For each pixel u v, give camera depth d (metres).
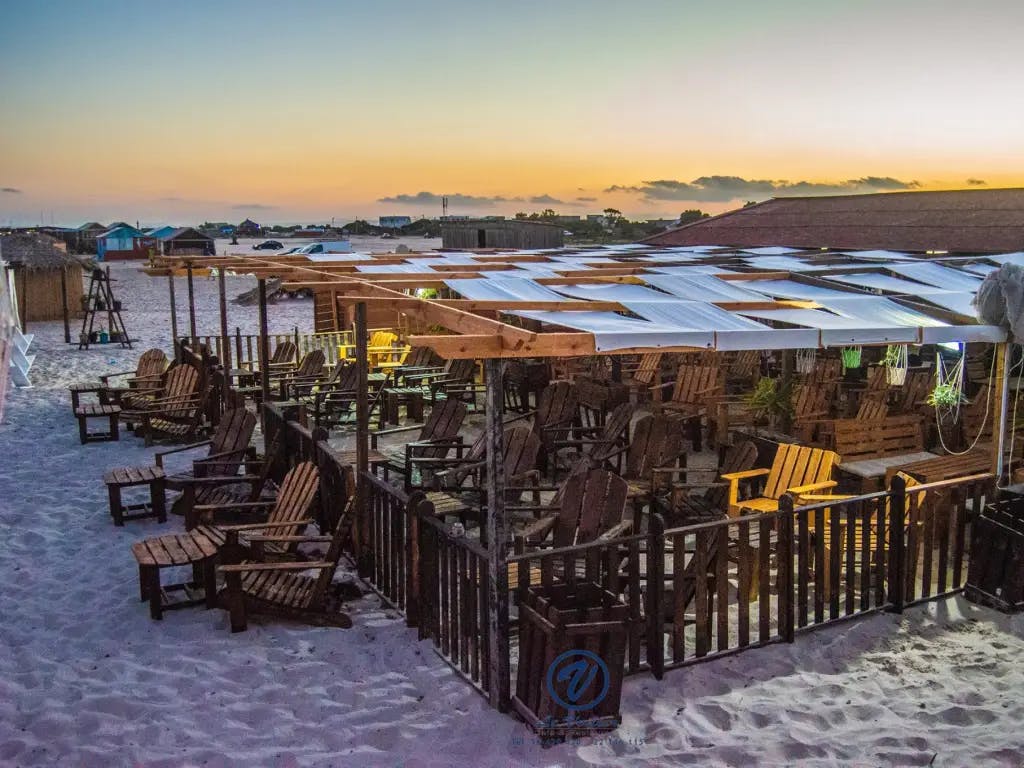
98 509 9.26
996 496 7.15
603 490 6.75
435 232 163.62
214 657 5.96
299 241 131.00
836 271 11.16
